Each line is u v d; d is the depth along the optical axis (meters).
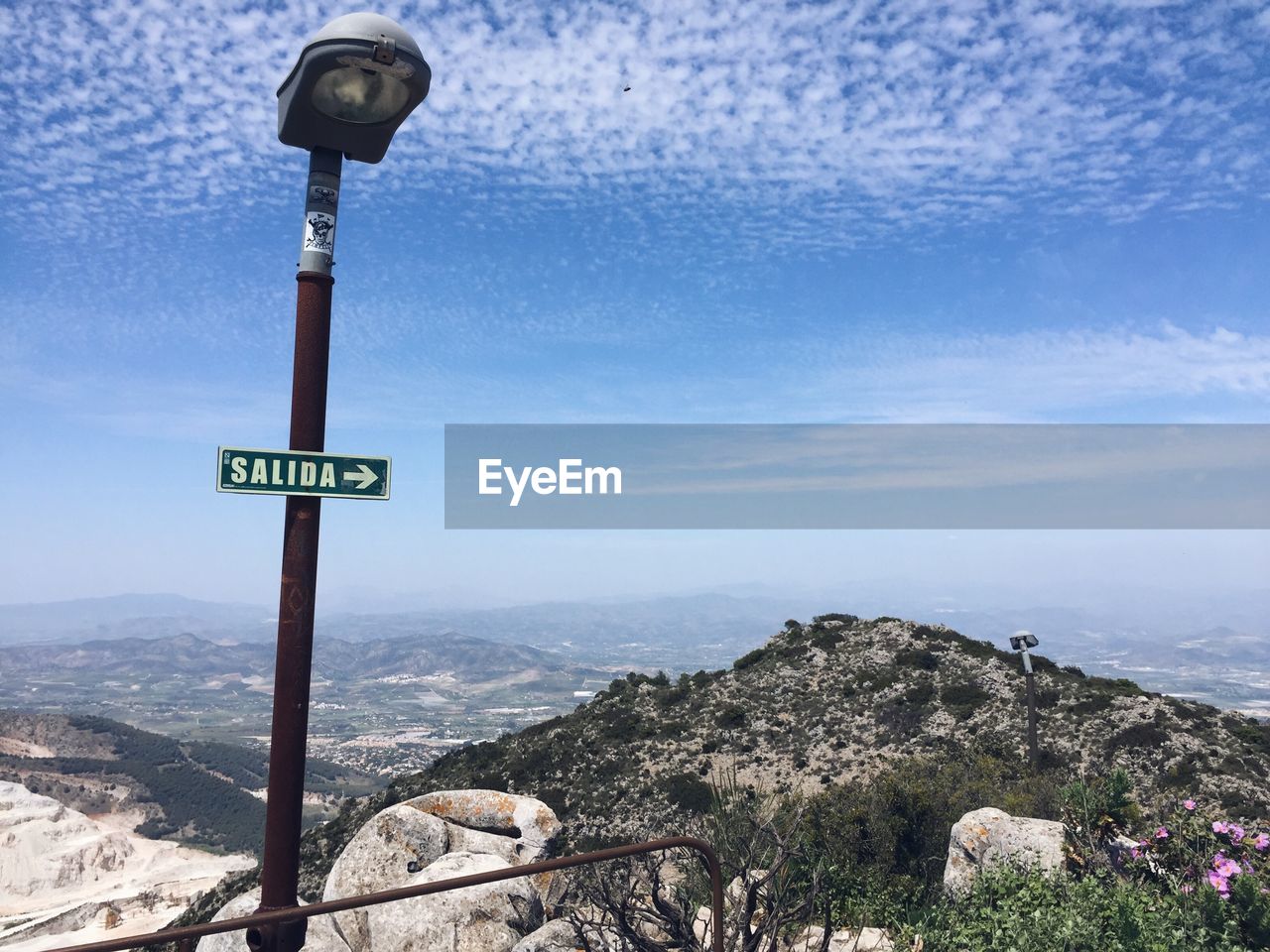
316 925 3.11
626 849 2.10
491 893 3.15
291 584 1.98
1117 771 3.24
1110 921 2.46
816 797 5.06
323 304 2.08
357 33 2.03
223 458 1.95
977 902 2.80
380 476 2.05
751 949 2.44
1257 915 2.41
